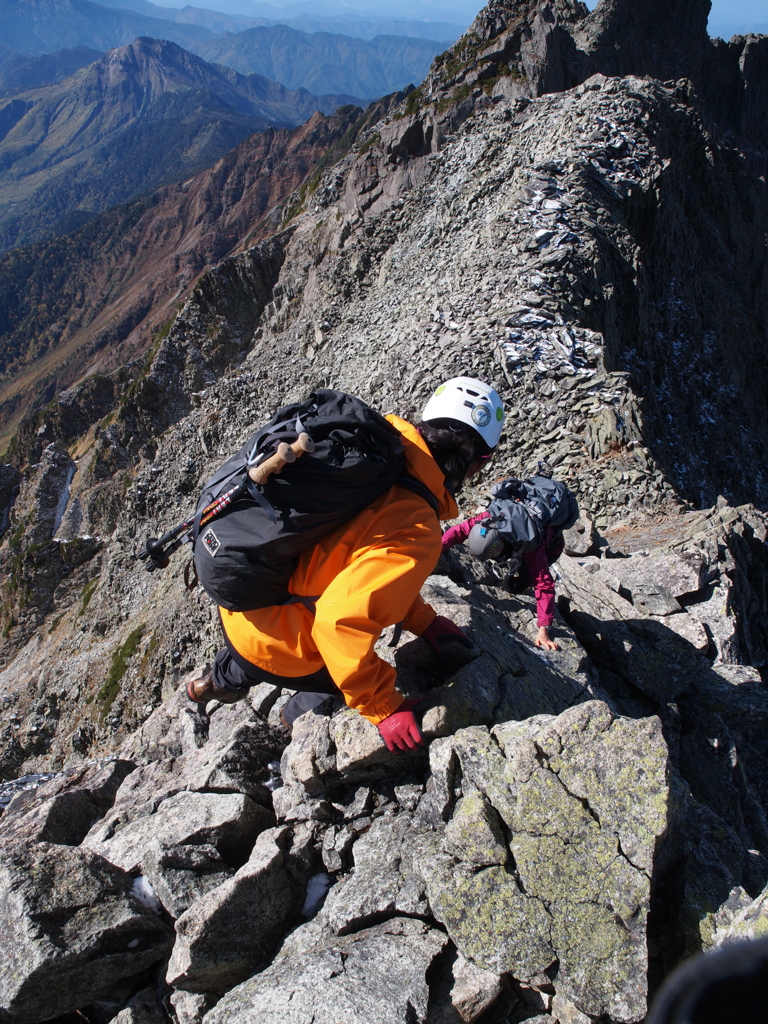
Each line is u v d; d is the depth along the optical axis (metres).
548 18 50.03
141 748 6.28
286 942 3.92
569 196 28.31
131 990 4.01
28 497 86.81
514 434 18.59
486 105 46.34
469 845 3.74
